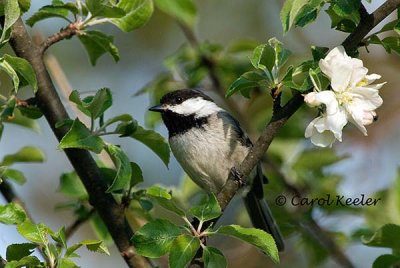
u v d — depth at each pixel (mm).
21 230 6062
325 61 6023
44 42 7492
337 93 6070
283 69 10766
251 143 9844
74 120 6941
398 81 13852
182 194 10055
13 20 6461
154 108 9938
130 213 9039
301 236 10352
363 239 7578
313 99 5996
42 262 6051
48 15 7574
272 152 10836
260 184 9969
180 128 9812
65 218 13562
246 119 11859
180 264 6059
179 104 9875
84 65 14406
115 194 8125
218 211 6320
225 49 11406
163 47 14734
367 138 12844
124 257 7383
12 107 7168
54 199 13664
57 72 9711
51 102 7422
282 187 10766
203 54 11375
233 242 12195
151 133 7582
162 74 11422
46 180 13742
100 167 8117
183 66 11445
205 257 6207
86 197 8633
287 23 5930
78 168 7438
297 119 11195
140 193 7469
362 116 6031
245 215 11305
